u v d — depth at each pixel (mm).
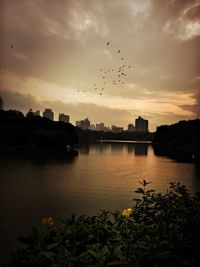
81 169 48719
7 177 35938
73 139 119375
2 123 106250
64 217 17281
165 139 142750
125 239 3793
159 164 62438
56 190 27625
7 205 20453
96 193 26453
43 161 60094
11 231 14008
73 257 3279
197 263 3896
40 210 19047
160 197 4859
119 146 175625
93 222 4031
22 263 3299
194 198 4840
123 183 34094
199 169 53344
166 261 3729
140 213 4699
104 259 3277
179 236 4113
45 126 115188
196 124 123188
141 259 3592
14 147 92000
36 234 3568
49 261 3342
